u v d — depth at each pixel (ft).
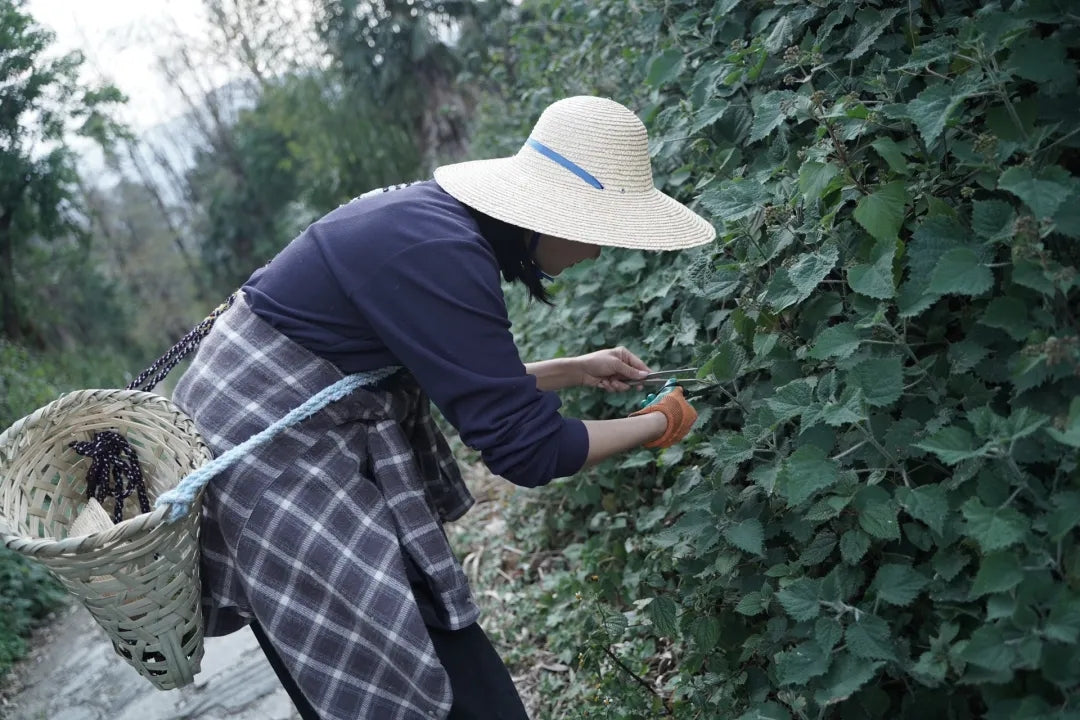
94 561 5.65
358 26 41.45
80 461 6.69
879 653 5.68
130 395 6.46
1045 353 5.26
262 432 6.08
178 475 6.43
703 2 10.19
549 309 13.24
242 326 6.34
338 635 6.15
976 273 5.62
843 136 6.92
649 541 9.72
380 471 6.36
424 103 42.11
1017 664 4.96
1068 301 5.94
